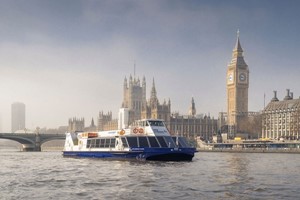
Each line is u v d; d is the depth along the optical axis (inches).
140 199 1534.2
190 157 3688.5
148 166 2992.1
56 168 2910.9
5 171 2691.9
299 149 7012.8
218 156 5472.4
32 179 2175.2
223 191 1706.4
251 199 1526.8
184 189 1763.0
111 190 1749.5
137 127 3772.1
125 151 3666.3
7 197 1581.0
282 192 1681.8
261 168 2891.2
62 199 1537.9
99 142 4114.2
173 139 3720.5
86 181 2063.2
